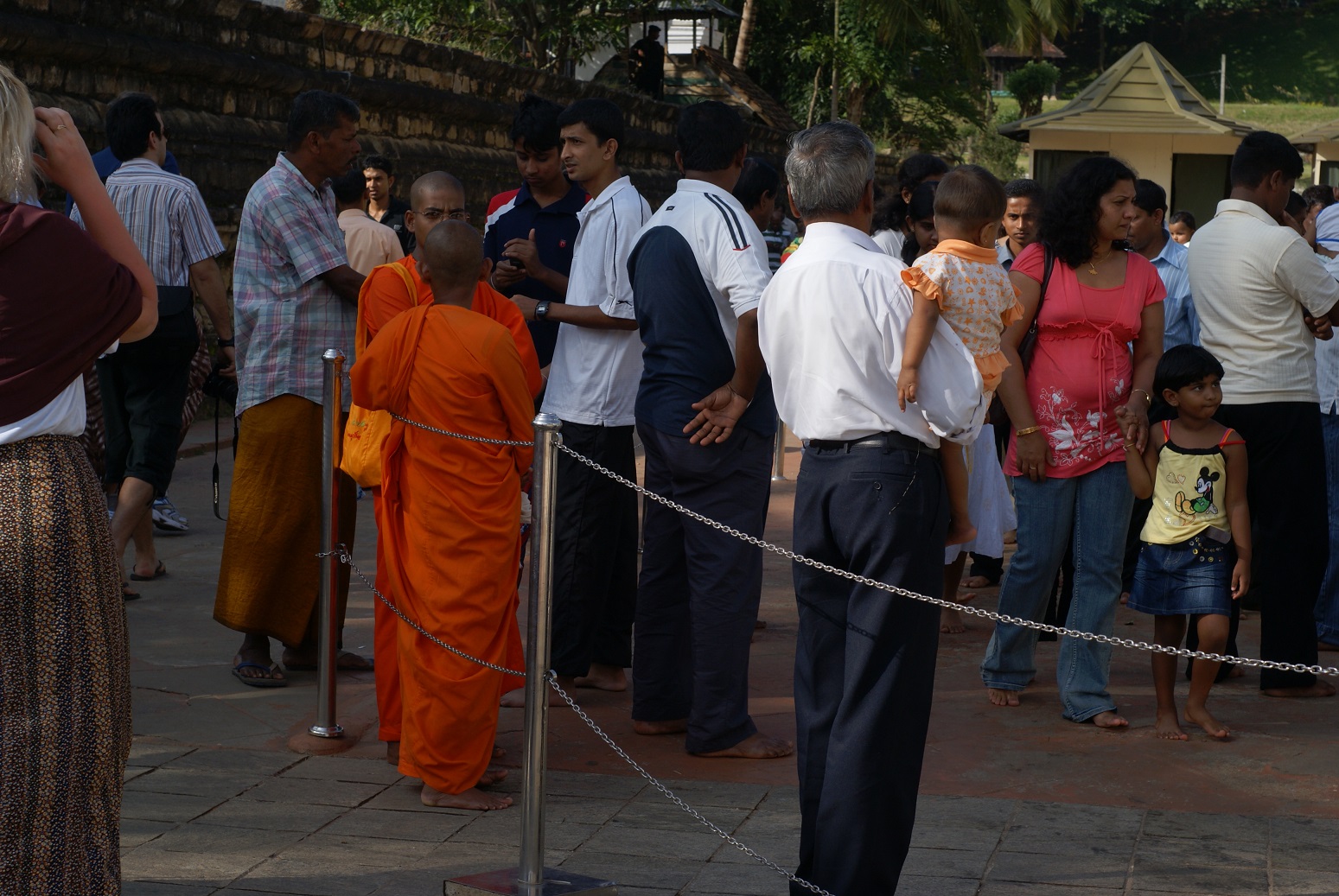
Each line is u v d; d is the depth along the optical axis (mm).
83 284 2881
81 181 3035
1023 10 30688
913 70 32438
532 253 5449
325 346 5457
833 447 3393
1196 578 4941
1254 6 82562
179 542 8031
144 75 10586
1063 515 5137
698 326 4633
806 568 3492
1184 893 3664
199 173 11141
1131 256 5070
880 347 3305
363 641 6188
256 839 4023
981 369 3613
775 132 26547
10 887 2826
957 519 3516
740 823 4191
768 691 5590
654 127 21406
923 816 4230
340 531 5637
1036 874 3789
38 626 2852
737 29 33438
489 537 4254
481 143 16203
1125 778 4582
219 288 6398
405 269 4773
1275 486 5477
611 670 5656
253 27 11961
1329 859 3902
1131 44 81938
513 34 20547
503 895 3512
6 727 2830
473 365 4211
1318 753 4832
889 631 3320
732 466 4641
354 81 13234
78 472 2945
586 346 5211
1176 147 18219
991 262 3646
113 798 2986
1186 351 4984
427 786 4316
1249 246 5367
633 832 4113
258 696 5395
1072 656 5176
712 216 4598
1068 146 18531
